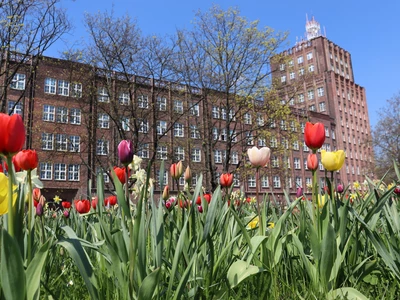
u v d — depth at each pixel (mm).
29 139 22969
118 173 2045
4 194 1206
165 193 2883
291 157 49219
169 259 1864
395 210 2301
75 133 28109
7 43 16453
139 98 23281
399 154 36281
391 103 37781
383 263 2229
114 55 21203
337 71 74250
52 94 28500
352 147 67188
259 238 1848
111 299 1646
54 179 28297
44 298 1664
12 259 1007
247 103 22344
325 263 1836
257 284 1924
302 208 2369
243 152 22641
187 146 23734
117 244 1480
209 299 1736
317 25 90812
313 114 60312
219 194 2236
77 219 2971
